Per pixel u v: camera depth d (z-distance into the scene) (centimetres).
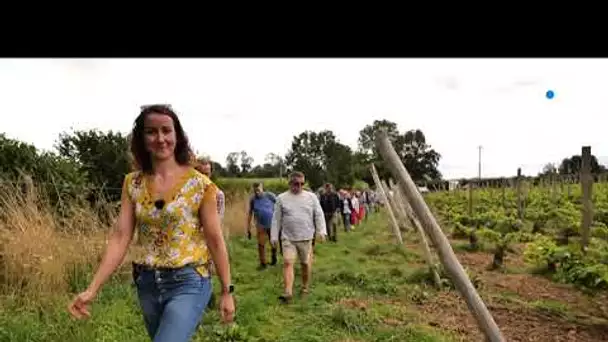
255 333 612
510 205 2498
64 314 583
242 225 1658
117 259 333
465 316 710
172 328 305
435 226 399
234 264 1158
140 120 335
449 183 4353
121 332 564
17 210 691
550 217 1755
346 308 709
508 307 751
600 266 809
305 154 7138
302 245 813
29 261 652
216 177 1981
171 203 328
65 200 831
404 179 411
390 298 809
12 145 1102
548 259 980
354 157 7031
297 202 819
